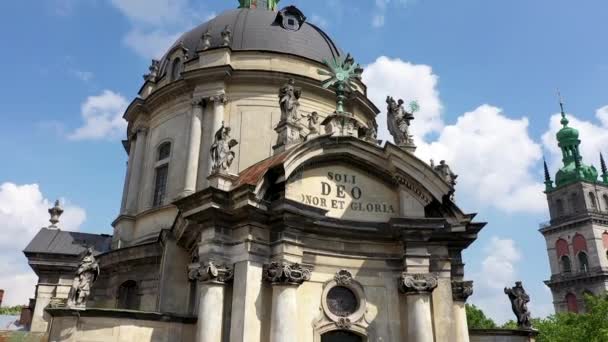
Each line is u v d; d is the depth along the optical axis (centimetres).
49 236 3250
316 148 2077
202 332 1755
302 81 3009
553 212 9719
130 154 3350
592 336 4538
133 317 1830
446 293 2072
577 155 9856
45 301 2977
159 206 2870
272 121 2916
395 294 2077
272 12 3556
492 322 6134
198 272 1845
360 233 2088
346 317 1984
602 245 8775
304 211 1956
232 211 1900
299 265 1902
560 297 9031
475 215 2180
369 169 2220
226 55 3011
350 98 3172
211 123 2883
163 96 3103
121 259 2775
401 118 2317
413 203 2173
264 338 1800
